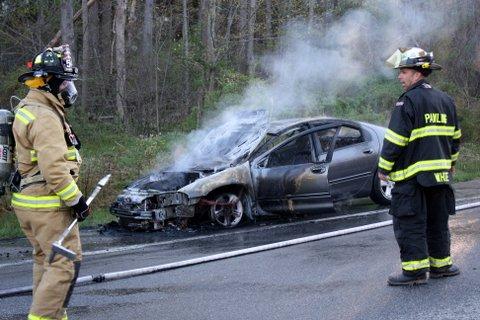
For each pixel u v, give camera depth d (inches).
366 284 201.8
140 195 327.9
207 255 259.8
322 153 340.8
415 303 181.2
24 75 160.2
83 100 748.6
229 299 193.9
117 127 677.9
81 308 190.4
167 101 756.6
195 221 337.7
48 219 157.8
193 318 178.1
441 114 194.2
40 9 807.7
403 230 195.9
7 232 341.1
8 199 374.9
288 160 337.4
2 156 161.8
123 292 206.2
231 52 778.2
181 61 742.5
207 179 323.3
